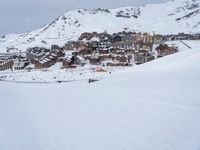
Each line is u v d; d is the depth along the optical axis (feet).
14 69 518.37
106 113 65.51
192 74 101.35
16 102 95.91
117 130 51.37
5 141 50.08
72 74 368.89
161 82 96.84
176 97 70.33
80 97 94.99
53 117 66.95
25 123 62.49
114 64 466.29
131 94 85.05
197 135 43.91
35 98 105.50
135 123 54.29
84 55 538.88
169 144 42.11
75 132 52.90
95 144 45.73
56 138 50.44
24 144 48.37
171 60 154.92
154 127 50.39
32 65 534.37
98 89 112.06
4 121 65.41
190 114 54.75
